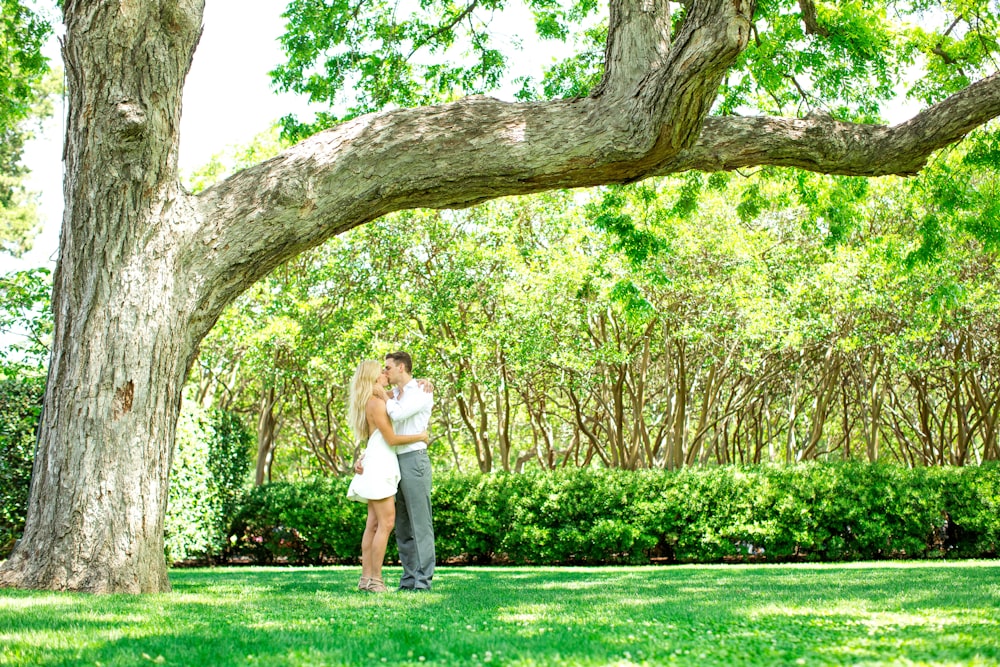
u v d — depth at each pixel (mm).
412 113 6574
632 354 20672
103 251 5590
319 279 18859
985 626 3686
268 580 7418
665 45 6680
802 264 17719
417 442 6348
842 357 21016
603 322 19812
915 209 16922
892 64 11258
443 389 19234
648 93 6277
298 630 3674
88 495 5348
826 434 29047
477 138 6457
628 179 6887
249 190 6133
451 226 19500
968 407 23625
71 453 5398
